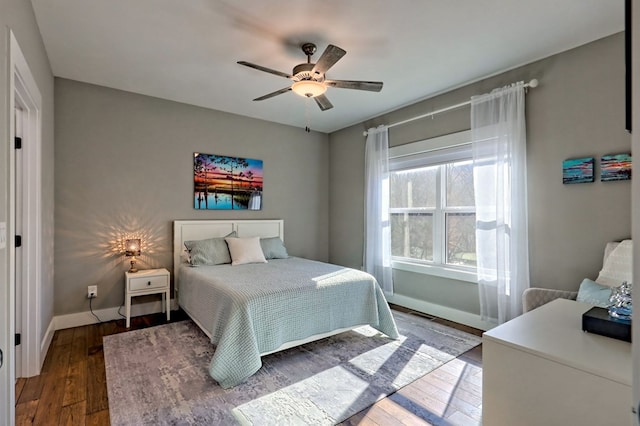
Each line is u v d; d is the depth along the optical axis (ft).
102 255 11.06
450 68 9.62
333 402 6.38
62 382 7.00
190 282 10.46
